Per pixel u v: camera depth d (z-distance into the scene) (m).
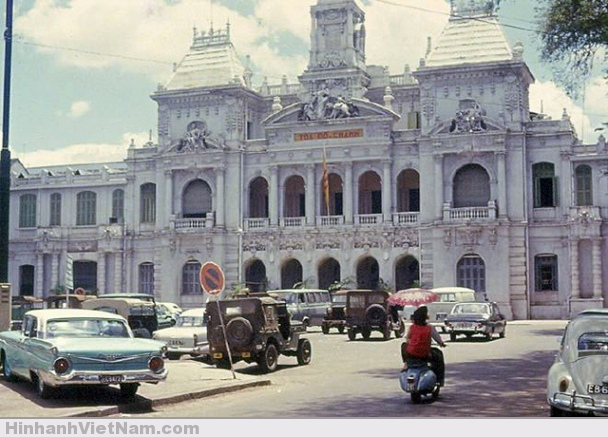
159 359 21.33
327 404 21.94
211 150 79.00
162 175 81.56
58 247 87.25
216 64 81.31
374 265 78.06
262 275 80.44
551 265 70.38
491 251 70.25
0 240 28.61
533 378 27.53
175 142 80.50
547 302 70.19
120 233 84.12
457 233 71.12
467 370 30.28
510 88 71.19
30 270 89.38
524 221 70.19
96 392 23.02
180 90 80.06
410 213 73.19
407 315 65.62
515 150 70.94
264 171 78.25
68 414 19.42
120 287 83.94
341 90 76.75
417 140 73.25
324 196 77.38
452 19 74.94
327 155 75.62
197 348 35.91
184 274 79.94
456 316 46.81
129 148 84.62
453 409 20.69
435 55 73.56
